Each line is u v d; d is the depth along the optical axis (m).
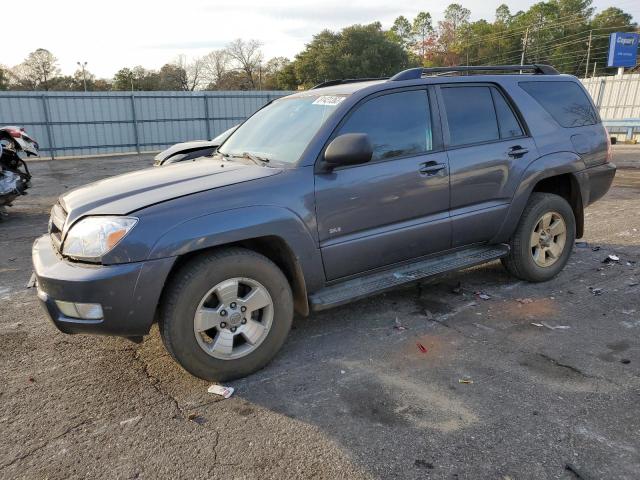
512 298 4.55
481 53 81.69
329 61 58.53
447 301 4.53
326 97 4.00
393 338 3.85
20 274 5.70
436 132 4.06
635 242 6.26
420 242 4.01
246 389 3.21
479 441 2.64
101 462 2.58
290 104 4.33
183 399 3.12
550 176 4.64
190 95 25.83
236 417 2.92
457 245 4.31
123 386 3.29
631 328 3.89
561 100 4.95
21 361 3.66
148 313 2.96
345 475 2.44
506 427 2.75
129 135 25.00
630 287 4.73
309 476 2.44
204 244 3.04
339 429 2.78
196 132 26.42
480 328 3.97
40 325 4.27
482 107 4.38
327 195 3.49
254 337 3.33
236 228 3.12
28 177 9.41
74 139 23.83
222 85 74.50
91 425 2.89
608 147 5.20
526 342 3.71
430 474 2.42
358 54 59.12
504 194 4.41
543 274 4.84
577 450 2.54
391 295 4.70
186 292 3.03
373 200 3.68
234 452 2.63
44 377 3.43
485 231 4.39
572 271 5.22
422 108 4.04
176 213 3.01
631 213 7.95
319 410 2.96
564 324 3.99
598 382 3.15
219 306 3.18
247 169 3.54
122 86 73.56
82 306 2.91
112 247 2.89
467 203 4.21
